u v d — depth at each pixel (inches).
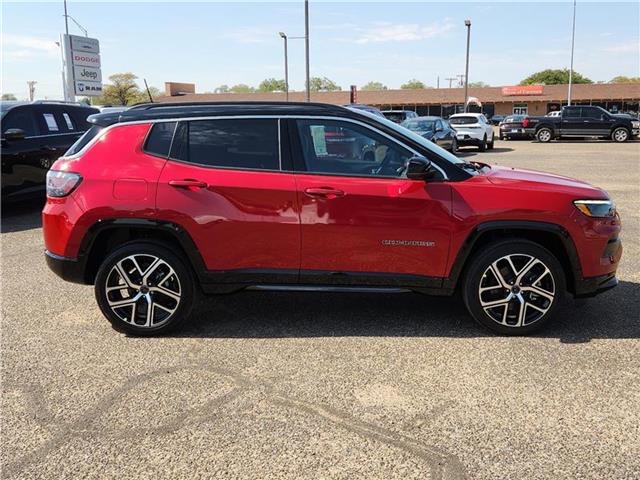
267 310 193.0
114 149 167.5
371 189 160.6
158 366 151.6
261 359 155.1
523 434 118.1
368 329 175.5
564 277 164.2
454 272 164.2
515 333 167.6
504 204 159.8
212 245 164.1
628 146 1039.0
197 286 173.3
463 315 186.7
